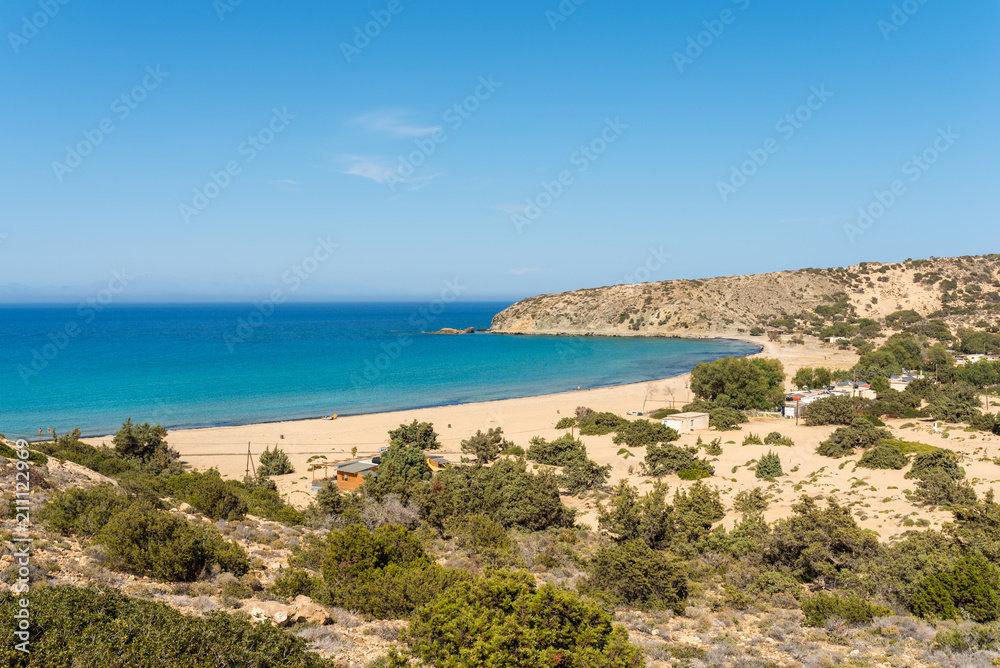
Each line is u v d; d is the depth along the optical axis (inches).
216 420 3309.5
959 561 821.9
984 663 554.3
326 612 543.5
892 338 6712.6
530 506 1370.6
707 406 3326.8
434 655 457.7
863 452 2122.3
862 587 866.1
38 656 342.6
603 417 3031.5
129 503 725.9
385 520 1155.9
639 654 484.4
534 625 479.5
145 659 357.7
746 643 637.9
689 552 1166.3
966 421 2620.6
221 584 583.8
